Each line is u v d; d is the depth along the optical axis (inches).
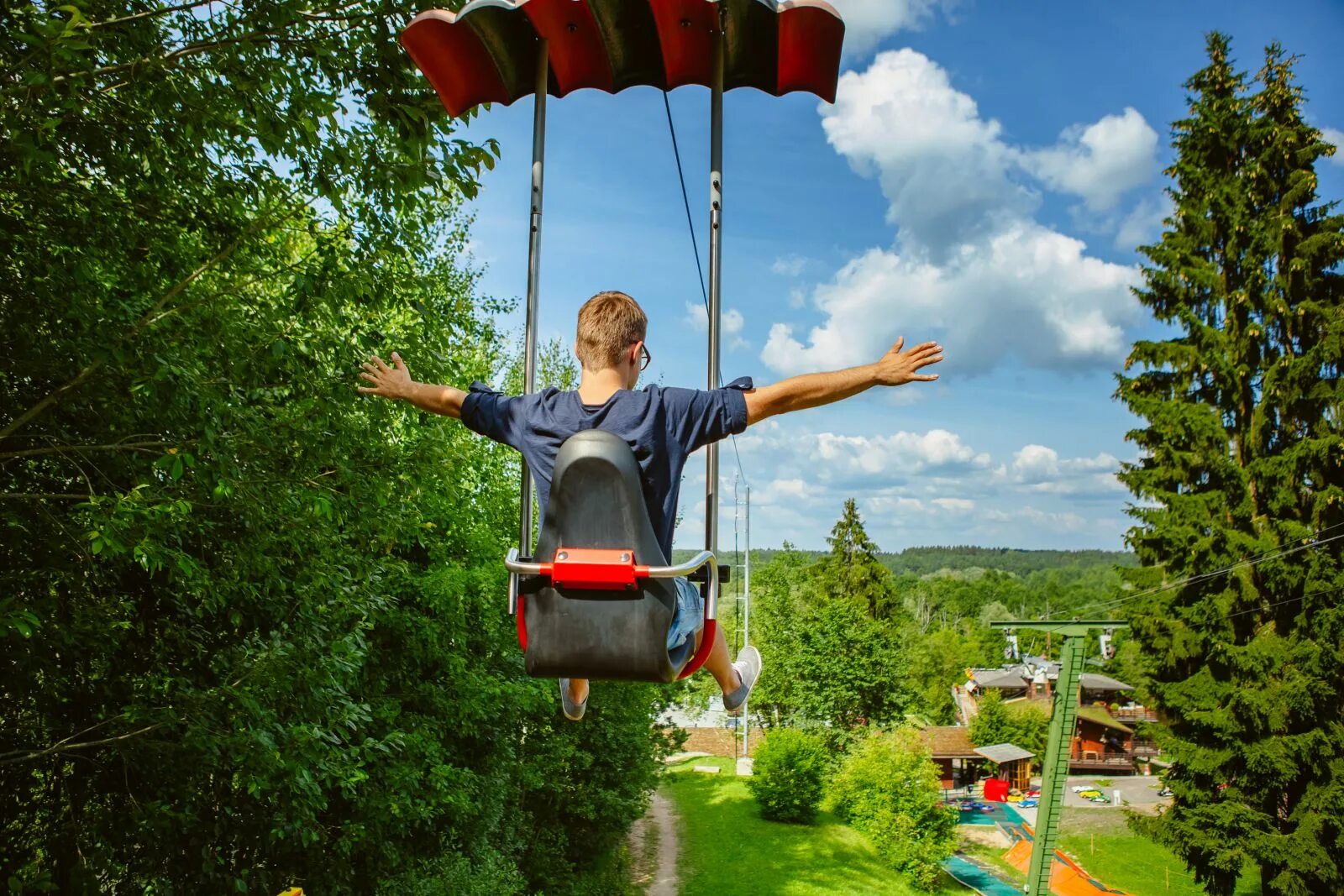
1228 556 921.5
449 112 126.6
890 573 2437.3
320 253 308.3
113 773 342.3
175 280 296.7
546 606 86.8
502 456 727.7
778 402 90.6
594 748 967.6
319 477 330.3
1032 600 6112.2
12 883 267.7
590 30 112.3
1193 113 1095.0
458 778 588.4
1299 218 1025.5
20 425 251.4
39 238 266.7
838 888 1162.0
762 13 103.8
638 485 86.7
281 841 428.5
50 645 288.8
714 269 105.7
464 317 568.7
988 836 1800.0
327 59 276.2
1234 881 903.1
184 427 285.1
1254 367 1010.7
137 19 260.4
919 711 2439.7
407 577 555.8
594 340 96.8
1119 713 3132.4
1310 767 856.9
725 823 1485.0
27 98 216.7
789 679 1908.2
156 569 257.3
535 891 865.5
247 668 340.2
